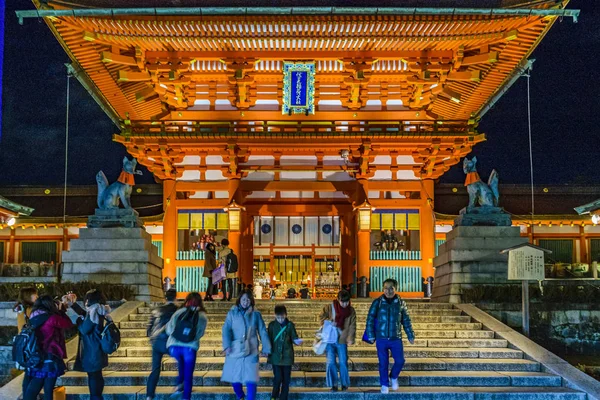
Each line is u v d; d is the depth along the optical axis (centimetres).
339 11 2753
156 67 3106
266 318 2217
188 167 3516
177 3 2839
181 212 3550
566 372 1733
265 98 3441
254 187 3538
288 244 3797
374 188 3538
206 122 3384
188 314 1474
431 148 3447
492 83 3362
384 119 3438
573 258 4344
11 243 4325
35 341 1343
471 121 3397
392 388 1608
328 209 3691
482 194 2709
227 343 1458
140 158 3491
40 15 2666
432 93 3291
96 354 1431
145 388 1634
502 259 2580
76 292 2381
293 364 1652
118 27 2839
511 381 1695
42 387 1426
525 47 3059
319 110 3447
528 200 4566
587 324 2314
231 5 2842
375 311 1602
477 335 2055
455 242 2612
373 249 3553
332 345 1612
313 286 3781
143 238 2647
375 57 3159
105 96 3431
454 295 2506
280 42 3061
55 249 4334
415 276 3509
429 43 3042
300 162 3541
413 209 3559
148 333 1527
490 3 2861
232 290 2761
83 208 4538
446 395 1594
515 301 2370
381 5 2847
